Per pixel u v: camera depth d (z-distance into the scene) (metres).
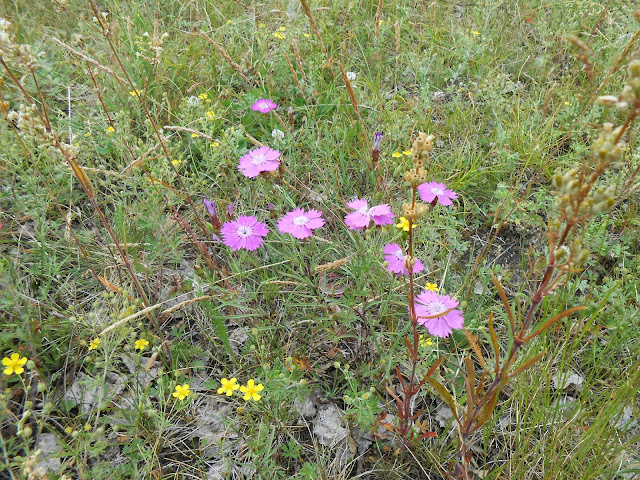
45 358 0.31
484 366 0.23
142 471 0.27
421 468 0.28
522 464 0.26
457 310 0.25
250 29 0.57
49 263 0.34
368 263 0.29
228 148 0.39
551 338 0.32
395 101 0.51
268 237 0.37
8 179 0.41
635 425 0.29
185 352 0.33
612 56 0.51
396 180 0.43
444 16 0.65
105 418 0.28
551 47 0.58
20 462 0.24
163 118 0.49
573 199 0.16
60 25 0.58
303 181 0.44
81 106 0.46
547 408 0.29
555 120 0.48
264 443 0.28
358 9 0.63
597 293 0.35
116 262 0.35
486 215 0.43
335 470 0.28
